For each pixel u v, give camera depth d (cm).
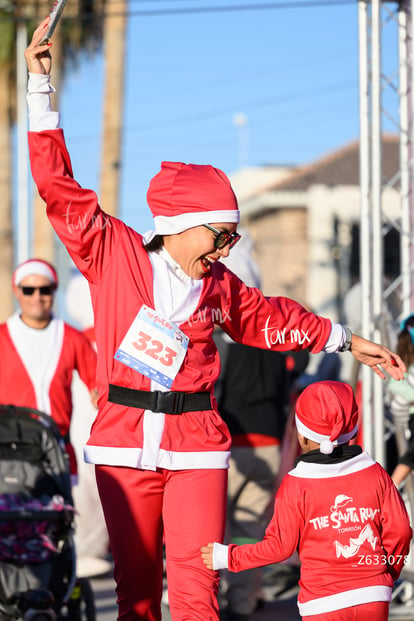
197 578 406
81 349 722
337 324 465
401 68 780
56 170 406
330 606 451
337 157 4384
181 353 409
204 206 404
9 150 2711
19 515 604
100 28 2612
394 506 465
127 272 409
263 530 728
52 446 636
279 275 4262
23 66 2580
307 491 458
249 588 722
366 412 742
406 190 787
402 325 702
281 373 732
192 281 415
